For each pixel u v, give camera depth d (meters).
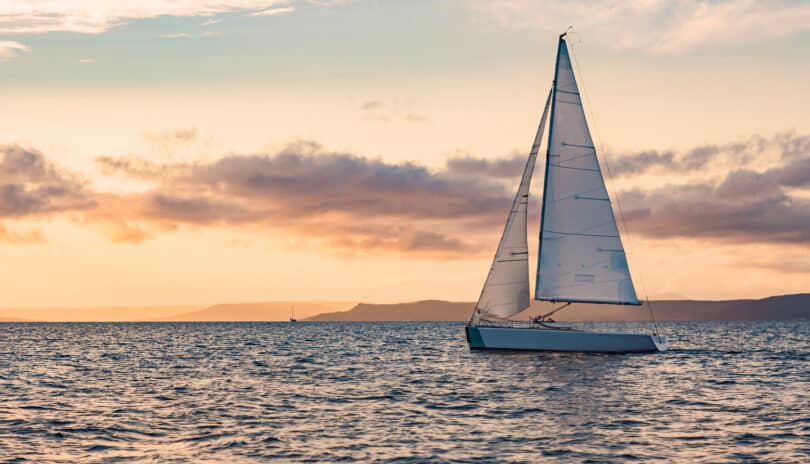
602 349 57.34
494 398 38.78
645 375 48.69
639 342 58.12
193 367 60.41
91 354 79.50
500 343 56.41
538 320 57.22
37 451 25.91
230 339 124.06
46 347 95.00
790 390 42.66
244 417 33.03
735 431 29.61
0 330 194.50
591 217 56.09
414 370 55.28
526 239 57.09
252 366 61.12
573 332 56.47
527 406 36.09
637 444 27.03
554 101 55.56
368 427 30.44
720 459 24.72
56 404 37.38
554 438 28.11
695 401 37.78
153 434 28.95
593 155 56.16
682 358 63.25
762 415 33.53
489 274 57.38
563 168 55.75
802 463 24.16
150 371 56.78
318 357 72.31
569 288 55.81
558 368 51.28
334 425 30.91
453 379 47.62
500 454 25.41
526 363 54.06
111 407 36.19
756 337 129.75
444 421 31.88
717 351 78.12
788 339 119.81
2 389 44.19
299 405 36.75
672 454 25.44
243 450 26.08
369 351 82.44
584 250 56.00
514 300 57.22
